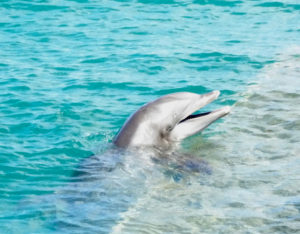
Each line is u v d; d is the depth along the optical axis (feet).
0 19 110.32
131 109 68.23
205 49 90.22
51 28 104.06
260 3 120.26
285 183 50.19
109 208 46.19
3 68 82.84
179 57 86.43
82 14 113.29
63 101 70.33
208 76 79.10
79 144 59.67
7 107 68.64
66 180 51.57
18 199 47.96
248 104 70.08
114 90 74.08
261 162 54.75
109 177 51.47
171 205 46.83
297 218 44.32
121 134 58.39
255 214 45.14
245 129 63.10
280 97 71.87
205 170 53.11
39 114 66.74
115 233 42.63
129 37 97.66
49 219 44.50
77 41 96.12
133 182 50.60
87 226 43.45
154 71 81.05
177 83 76.28
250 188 49.52
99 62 85.15
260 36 98.07
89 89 74.49
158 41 95.09
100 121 65.21
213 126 64.34
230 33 99.91
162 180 51.01
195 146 58.59
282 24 105.50
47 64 84.64
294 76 79.10
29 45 94.38
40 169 53.88
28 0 123.24
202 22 107.34
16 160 55.57
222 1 122.01
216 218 44.80
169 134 59.16
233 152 57.26
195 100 59.72
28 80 77.56
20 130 62.80
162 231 43.14
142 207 46.39
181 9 116.78
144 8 117.50
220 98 71.92
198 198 47.91
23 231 42.78
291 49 90.38
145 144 57.41
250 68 82.17
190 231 43.09
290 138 60.08
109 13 113.80
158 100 59.93
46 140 60.54
